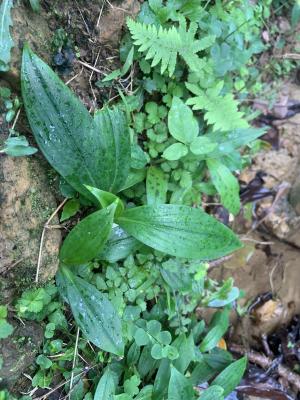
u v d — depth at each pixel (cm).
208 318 49
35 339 35
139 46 39
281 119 54
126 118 38
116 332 36
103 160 35
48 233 35
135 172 40
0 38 31
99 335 35
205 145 39
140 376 40
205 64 39
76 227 34
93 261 38
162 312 42
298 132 54
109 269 38
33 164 34
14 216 32
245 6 46
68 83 37
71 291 36
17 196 33
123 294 39
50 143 33
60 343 36
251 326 52
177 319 43
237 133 44
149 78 40
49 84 33
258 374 48
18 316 34
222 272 52
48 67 32
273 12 53
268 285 53
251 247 54
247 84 51
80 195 37
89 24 37
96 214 33
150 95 42
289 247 55
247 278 53
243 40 47
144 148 41
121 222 36
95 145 35
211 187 45
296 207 54
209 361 44
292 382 49
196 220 37
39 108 33
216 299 46
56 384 36
